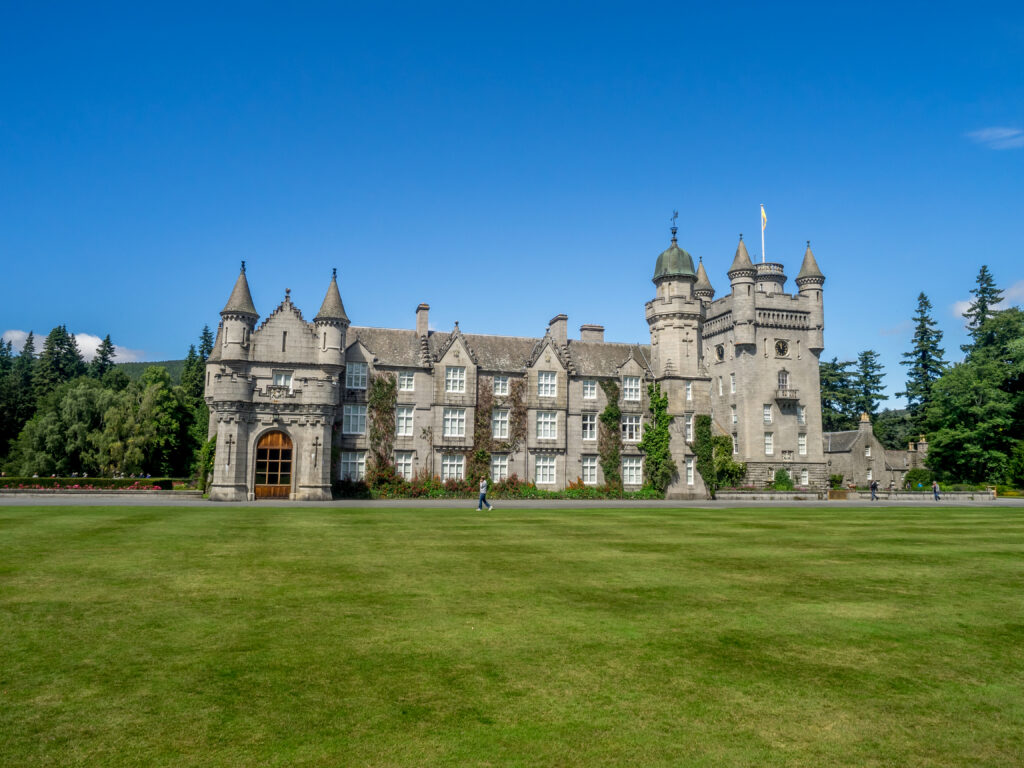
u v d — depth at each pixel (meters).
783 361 76.50
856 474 84.00
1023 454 70.25
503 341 61.81
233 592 14.60
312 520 30.48
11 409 89.19
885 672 10.33
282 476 48.84
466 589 15.26
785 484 72.88
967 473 75.38
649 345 66.31
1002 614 13.77
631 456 60.69
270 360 51.31
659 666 10.39
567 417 59.50
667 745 7.86
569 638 11.67
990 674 10.31
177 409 80.12
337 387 51.31
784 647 11.42
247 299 51.47
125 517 29.81
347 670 10.00
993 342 81.19
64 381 96.44
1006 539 26.34
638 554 20.88
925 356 95.12
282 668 10.03
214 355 53.59
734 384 76.50
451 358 56.97
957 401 74.06
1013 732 8.36
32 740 7.72
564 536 25.47
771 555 21.11
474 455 56.53
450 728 8.18
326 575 16.61
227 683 9.43
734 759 7.57
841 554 21.55
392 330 58.59
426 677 9.79
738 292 75.81
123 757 7.37
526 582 16.16
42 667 9.95
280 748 7.61
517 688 9.45
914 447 90.12
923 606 14.35
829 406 103.06
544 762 7.39
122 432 72.19
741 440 74.94
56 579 15.59
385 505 43.06
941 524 32.94
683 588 15.76
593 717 8.56
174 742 7.71
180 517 30.48
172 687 9.27
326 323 52.28
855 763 7.53
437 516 34.09
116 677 9.59
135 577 15.96
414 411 55.69
